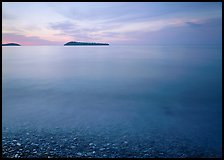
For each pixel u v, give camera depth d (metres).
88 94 29.25
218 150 8.68
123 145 8.76
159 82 35.84
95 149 8.12
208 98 24.23
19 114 17.52
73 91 31.11
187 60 57.88
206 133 11.91
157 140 9.77
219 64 45.50
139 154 7.82
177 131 12.53
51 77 42.28
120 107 22.08
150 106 22.52
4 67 55.06
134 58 75.62
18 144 8.26
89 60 74.19
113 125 13.65
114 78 42.94
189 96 25.89
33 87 32.47
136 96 27.34
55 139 9.09
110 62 66.00
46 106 21.59
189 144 9.34
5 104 21.83
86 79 42.06
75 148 8.09
